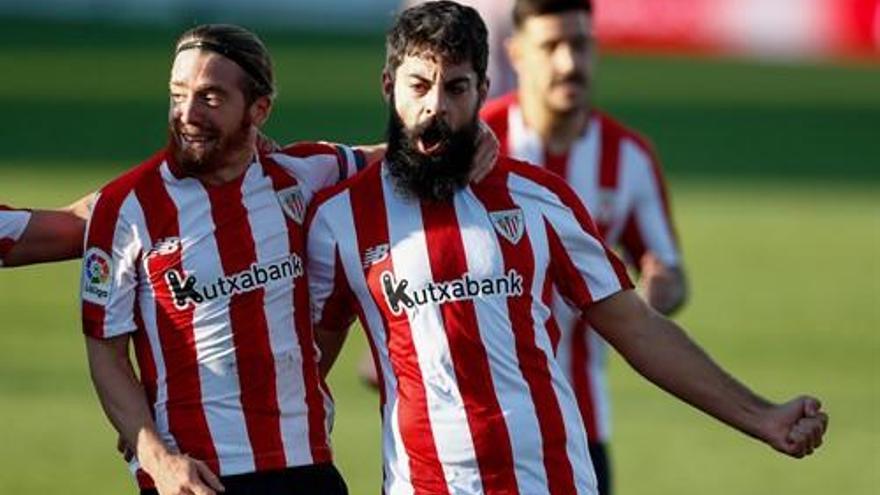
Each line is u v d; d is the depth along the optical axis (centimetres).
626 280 1938
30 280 4994
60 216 1922
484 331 1870
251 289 1902
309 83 9300
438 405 1869
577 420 1914
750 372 4125
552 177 1938
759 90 9738
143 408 1883
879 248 5778
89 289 1897
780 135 8262
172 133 1886
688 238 5916
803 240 5900
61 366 4041
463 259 1880
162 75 9650
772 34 10675
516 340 1877
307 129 7644
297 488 1911
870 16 10562
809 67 10675
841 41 10625
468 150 1866
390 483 1897
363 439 3534
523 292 1888
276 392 1909
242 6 11612
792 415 1930
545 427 1877
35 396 3781
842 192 6856
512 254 1888
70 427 3559
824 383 4031
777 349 4384
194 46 1864
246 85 1870
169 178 1903
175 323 1895
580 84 2708
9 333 4356
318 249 1920
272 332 1906
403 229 1895
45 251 1919
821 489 3266
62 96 8894
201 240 1894
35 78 9519
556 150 2762
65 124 7994
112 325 1897
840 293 5091
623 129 2802
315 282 1931
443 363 1869
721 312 4819
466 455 1864
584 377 2641
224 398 1898
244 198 1909
